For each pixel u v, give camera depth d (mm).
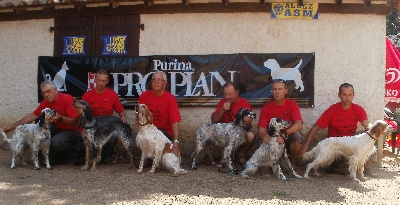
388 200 5176
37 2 8055
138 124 6418
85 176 6207
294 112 6629
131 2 7969
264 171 6480
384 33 7422
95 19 8180
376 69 7449
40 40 8484
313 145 7535
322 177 6422
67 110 6918
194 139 7848
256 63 7629
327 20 7492
